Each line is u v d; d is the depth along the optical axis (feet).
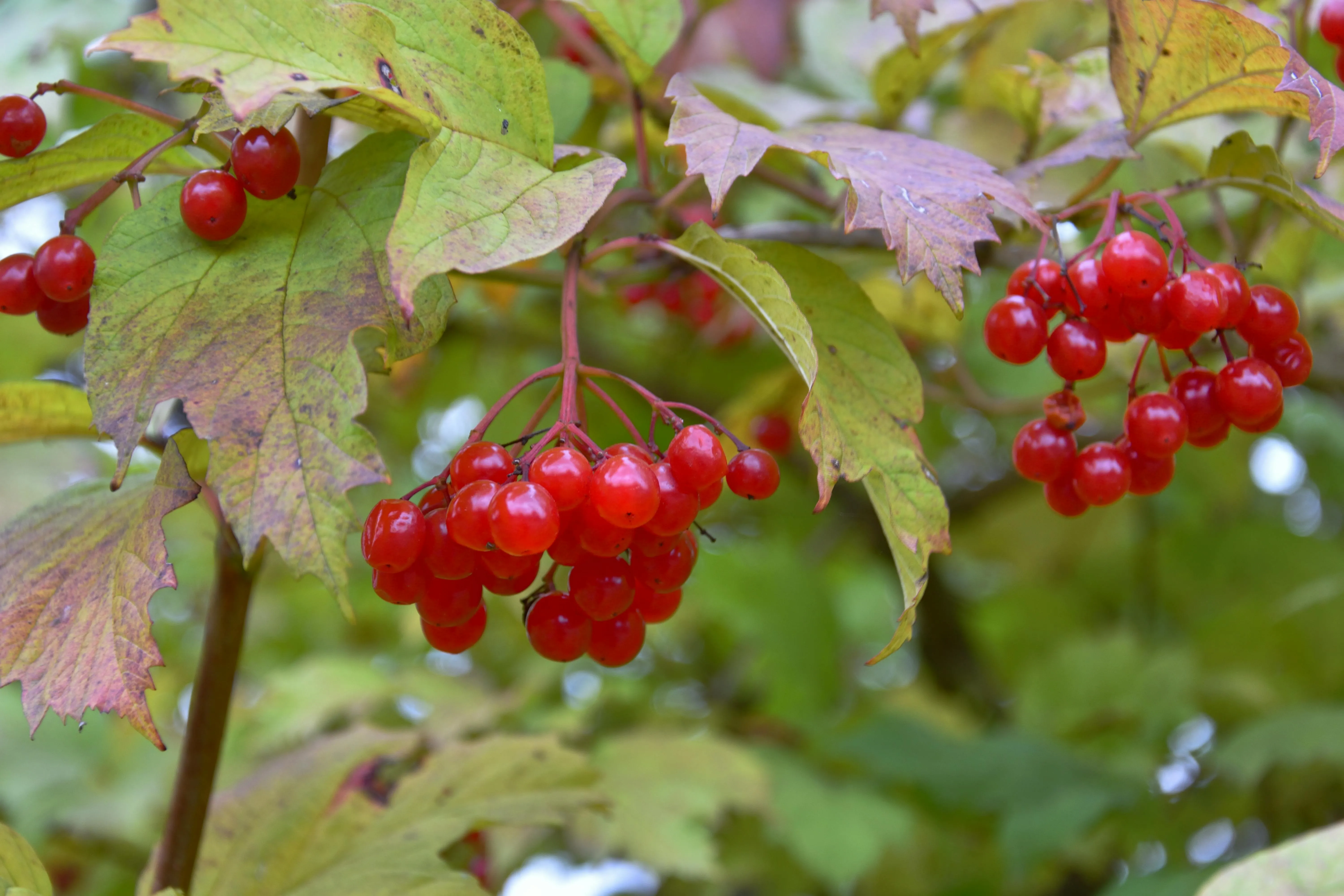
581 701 2.82
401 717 2.68
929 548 1.70
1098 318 1.75
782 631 2.87
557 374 1.70
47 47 2.12
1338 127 1.67
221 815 1.88
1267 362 1.76
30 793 2.60
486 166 1.63
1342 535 3.74
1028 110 1.96
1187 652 2.72
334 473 1.60
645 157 1.87
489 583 1.69
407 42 1.64
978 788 2.33
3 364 2.38
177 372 1.62
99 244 2.52
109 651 1.63
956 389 2.85
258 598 3.47
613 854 2.32
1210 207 2.09
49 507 1.72
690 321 2.84
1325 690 2.63
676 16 1.84
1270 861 1.74
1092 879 2.79
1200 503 3.49
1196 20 1.73
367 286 1.64
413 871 1.83
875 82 2.05
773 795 2.42
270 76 1.58
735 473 1.69
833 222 1.97
